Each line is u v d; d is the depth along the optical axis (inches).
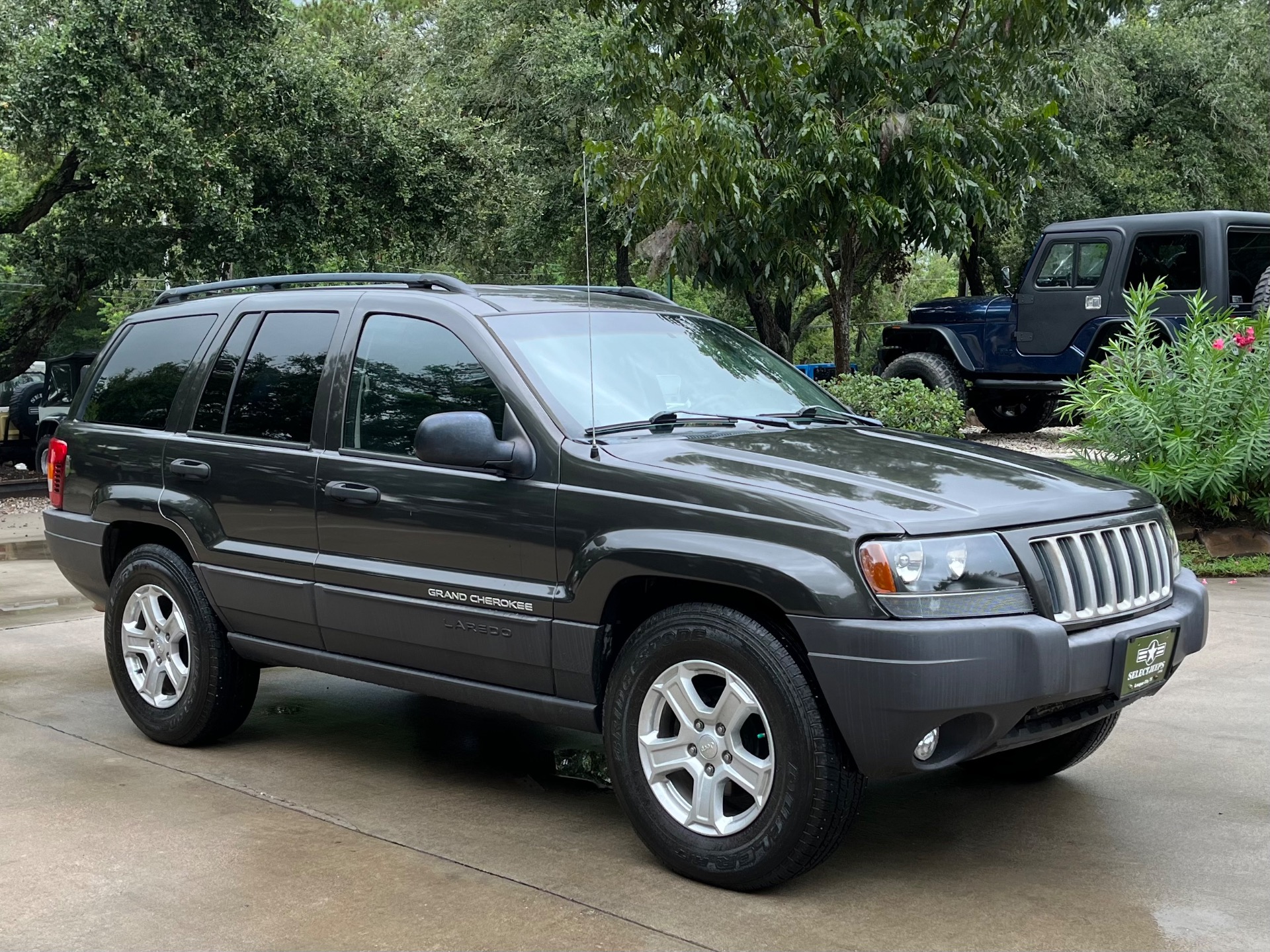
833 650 129.9
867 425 184.7
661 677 144.1
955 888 141.1
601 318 182.7
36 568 417.7
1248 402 346.3
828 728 133.0
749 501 139.3
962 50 471.8
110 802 172.9
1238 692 222.4
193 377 205.6
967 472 151.6
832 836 134.0
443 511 164.2
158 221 776.3
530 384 161.9
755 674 134.9
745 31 470.6
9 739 206.1
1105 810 167.5
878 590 129.5
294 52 781.3
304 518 181.5
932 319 641.6
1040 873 145.4
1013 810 168.7
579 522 151.1
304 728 214.4
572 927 130.4
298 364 190.9
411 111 828.0
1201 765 185.2
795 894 139.3
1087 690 136.3
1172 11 1090.1
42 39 668.1
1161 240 553.6
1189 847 153.3
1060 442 378.9
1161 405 353.7
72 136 663.8
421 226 848.9
